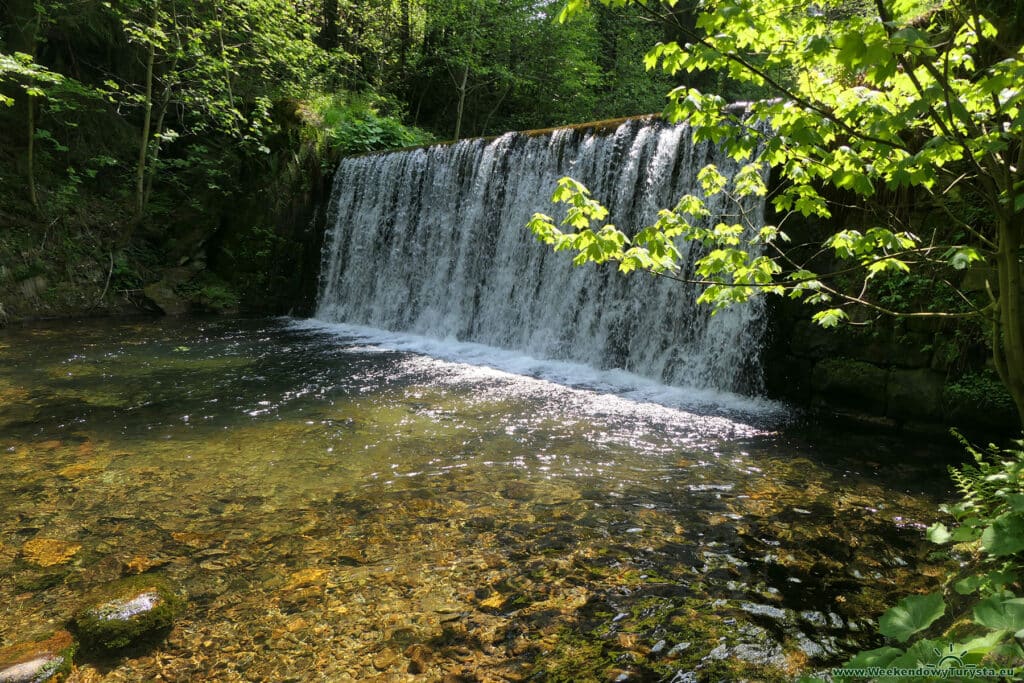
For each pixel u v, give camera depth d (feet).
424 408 22.57
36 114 45.34
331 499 14.69
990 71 6.66
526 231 34.40
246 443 18.56
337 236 46.91
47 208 44.16
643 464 17.13
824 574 11.41
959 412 18.84
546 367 30.07
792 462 17.34
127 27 44.78
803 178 9.91
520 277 34.73
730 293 10.96
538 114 71.77
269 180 48.55
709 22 7.51
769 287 10.75
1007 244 7.60
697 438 19.45
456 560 11.94
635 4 7.91
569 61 65.31
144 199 47.70
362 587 11.01
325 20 63.21
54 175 46.03
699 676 8.73
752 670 8.84
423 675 8.80
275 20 48.67
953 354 18.92
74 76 47.96
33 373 26.63
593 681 8.66
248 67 53.67
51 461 16.83
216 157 50.75
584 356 31.04
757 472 16.57
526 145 34.83
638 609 10.37
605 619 10.11
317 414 21.67
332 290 46.80
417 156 41.68
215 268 50.08
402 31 67.15
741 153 8.51
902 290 20.16
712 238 11.12
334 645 9.46
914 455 17.89
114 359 29.94
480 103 73.00
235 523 13.39
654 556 12.10
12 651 9.05
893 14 7.48
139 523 13.34
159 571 11.48
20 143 44.70
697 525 13.42
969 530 8.25
